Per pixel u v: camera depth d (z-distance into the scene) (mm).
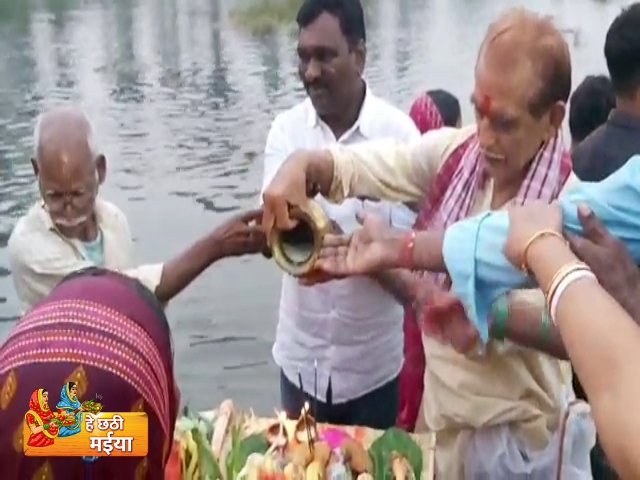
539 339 1551
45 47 8125
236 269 4430
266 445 1796
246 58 7758
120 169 5312
